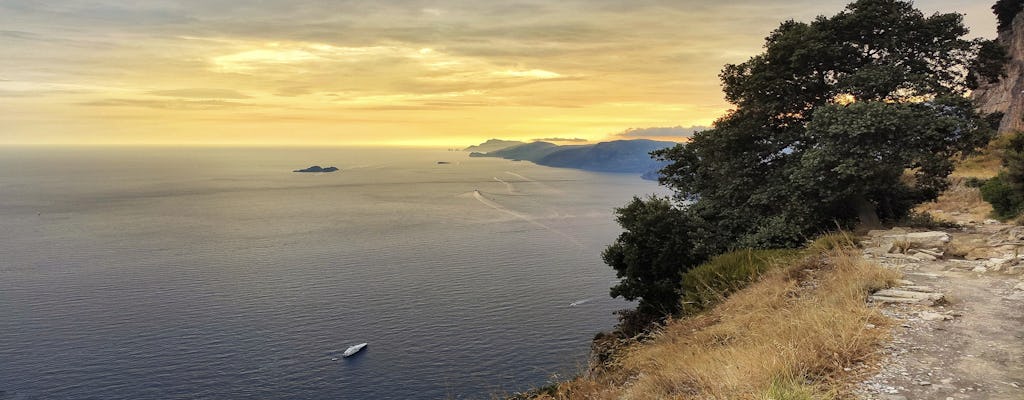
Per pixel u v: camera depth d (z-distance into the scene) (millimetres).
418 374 90125
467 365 92562
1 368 95375
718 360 8297
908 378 6824
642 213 27328
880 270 12406
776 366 7215
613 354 14977
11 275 163250
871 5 25797
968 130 22281
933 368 7098
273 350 103875
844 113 22016
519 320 117062
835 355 7500
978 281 12234
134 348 105062
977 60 26562
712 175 30922
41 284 153000
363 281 159750
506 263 181250
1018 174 30922
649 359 10992
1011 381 6504
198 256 198125
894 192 25391
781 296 12414
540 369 87625
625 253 27078
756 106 27703
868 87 24438
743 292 14500
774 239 23250
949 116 22203
